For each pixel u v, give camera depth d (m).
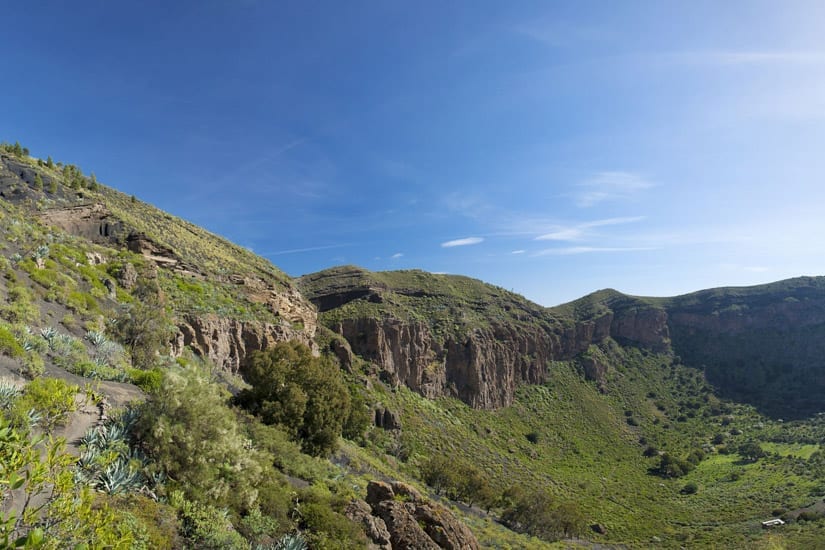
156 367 25.20
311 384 34.06
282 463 22.75
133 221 61.66
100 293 32.56
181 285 50.72
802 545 60.47
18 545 4.28
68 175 67.75
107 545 6.15
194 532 11.47
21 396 11.68
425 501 22.28
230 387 40.19
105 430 12.70
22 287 23.31
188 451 13.46
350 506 18.86
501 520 61.06
